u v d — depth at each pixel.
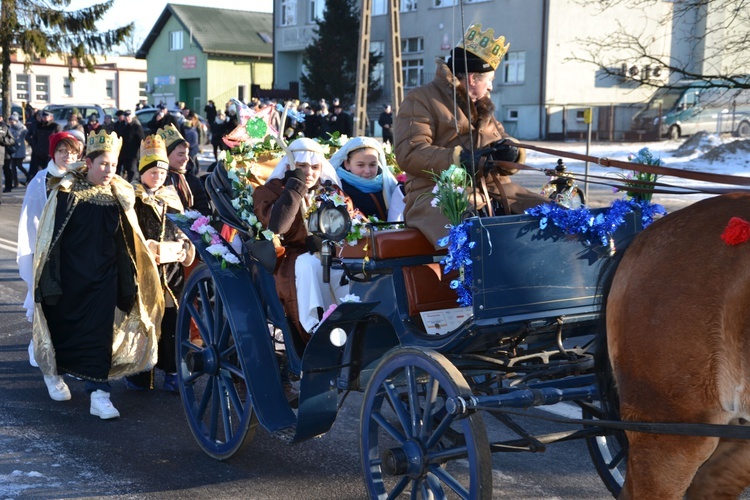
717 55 11.25
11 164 21.27
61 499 4.62
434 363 3.91
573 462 5.21
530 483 4.88
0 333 8.17
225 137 5.98
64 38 34.34
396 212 5.85
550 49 38.50
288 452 5.41
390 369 4.20
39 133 21.69
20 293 9.84
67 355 5.97
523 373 4.51
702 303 3.23
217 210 5.66
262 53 55.72
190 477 4.98
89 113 35.38
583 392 3.99
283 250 5.37
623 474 4.72
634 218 4.38
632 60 11.59
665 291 3.33
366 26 23.69
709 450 3.30
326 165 5.69
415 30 42.66
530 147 4.48
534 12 38.56
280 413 4.95
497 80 40.34
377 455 4.35
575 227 4.17
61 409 6.18
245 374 5.01
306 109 26.88
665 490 3.40
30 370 7.08
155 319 6.25
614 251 4.23
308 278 4.94
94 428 5.80
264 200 5.28
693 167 24.72
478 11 40.34
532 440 4.21
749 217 3.29
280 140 5.41
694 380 3.23
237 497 4.69
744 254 3.21
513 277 4.06
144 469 5.09
